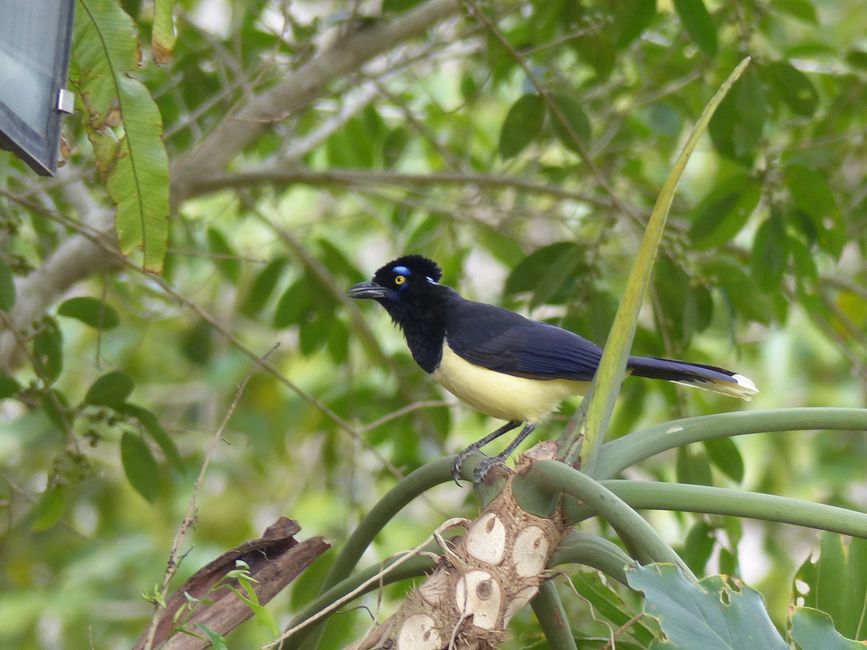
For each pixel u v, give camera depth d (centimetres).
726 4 1121
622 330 567
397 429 1291
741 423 564
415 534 1559
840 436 1725
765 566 1791
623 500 530
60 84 588
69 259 1121
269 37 1253
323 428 1329
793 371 1808
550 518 557
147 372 1639
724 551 943
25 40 568
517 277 1105
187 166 1188
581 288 1093
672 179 551
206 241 1499
